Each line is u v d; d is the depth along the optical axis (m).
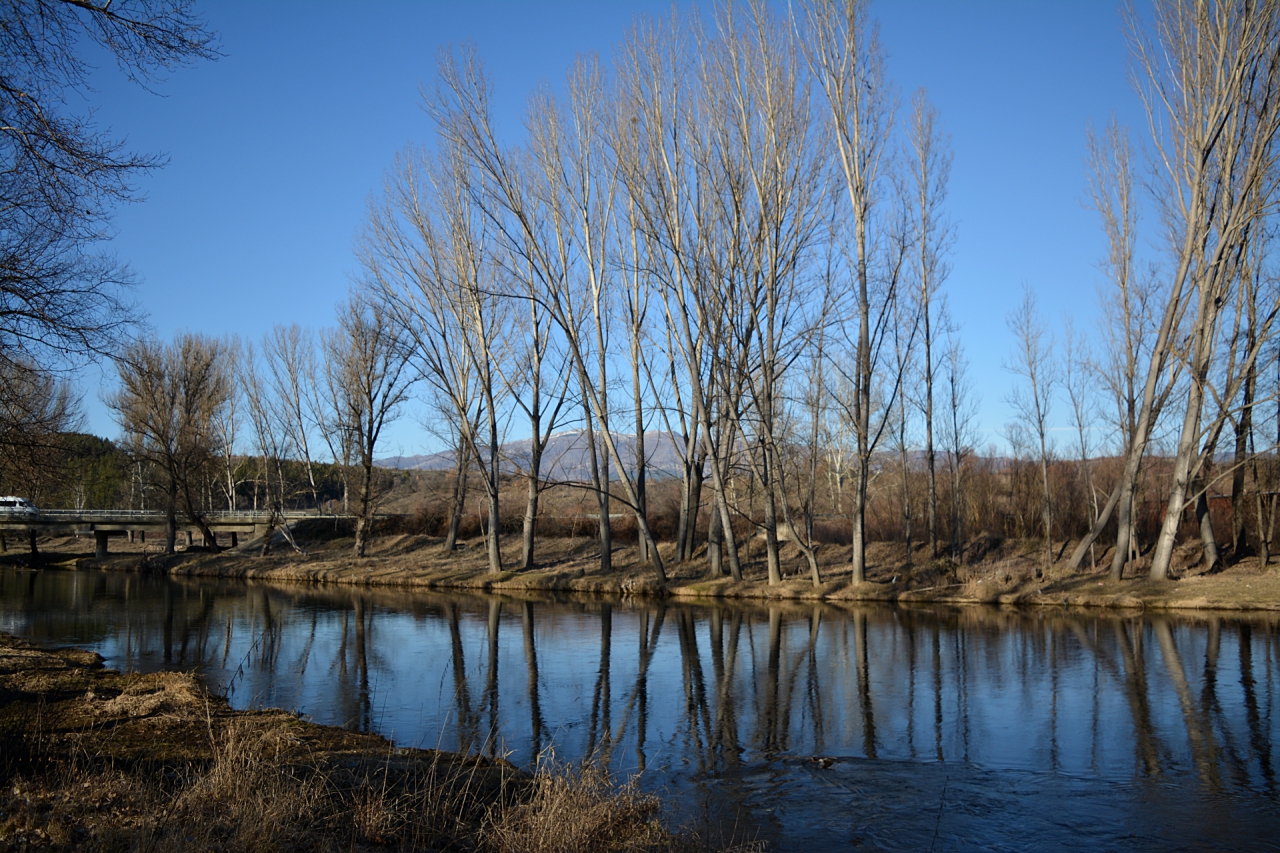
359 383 46.03
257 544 53.53
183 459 51.59
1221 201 27.53
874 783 10.69
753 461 33.53
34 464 17.20
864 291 30.69
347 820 7.84
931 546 36.44
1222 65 26.94
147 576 47.59
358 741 11.46
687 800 10.03
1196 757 11.68
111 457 66.75
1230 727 13.14
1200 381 28.08
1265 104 26.02
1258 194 25.89
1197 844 8.73
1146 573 31.12
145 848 6.34
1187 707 14.41
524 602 32.28
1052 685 16.27
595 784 9.16
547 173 35.16
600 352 37.50
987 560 36.50
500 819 8.37
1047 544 34.88
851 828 9.14
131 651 20.62
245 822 7.11
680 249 31.27
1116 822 9.34
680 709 14.74
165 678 15.57
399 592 37.03
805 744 12.55
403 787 8.98
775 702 15.21
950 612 27.62
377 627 25.27
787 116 29.81
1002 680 16.81
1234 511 32.25
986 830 9.10
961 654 19.81
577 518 50.22
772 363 30.36
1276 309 26.06
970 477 45.50
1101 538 38.00
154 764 9.65
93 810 7.34
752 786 10.56
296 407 54.47
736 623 25.62
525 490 47.78
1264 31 25.98
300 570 44.59
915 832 9.05
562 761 11.51
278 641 22.45
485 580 38.06
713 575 35.16
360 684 16.73
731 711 14.58
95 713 12.30
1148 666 17.94
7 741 9.31
